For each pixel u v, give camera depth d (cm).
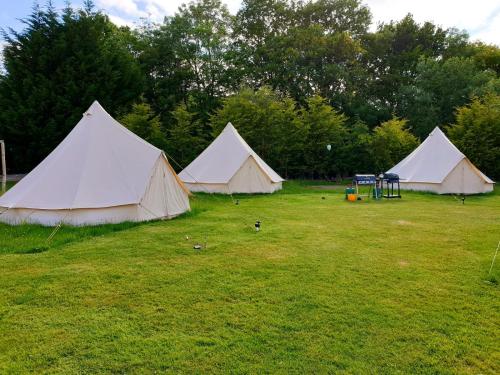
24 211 852
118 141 978
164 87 3006
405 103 3225
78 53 2144
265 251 636
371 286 474
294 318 385
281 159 2498
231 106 2439
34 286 470
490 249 657
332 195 1576
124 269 536
